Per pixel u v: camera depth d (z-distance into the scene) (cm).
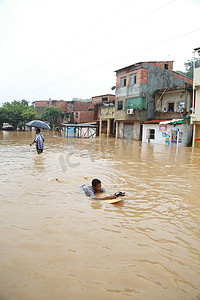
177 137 2469
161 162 1185
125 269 280
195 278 271
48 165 967
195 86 2219
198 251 331
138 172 895
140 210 484
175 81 3306
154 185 698
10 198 524
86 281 256
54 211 456
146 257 309
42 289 241
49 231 371
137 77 3034
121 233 375
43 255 303
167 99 2973
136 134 3150
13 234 358
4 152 1425
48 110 5384
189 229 402
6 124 6244
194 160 1297
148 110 3044
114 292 241
